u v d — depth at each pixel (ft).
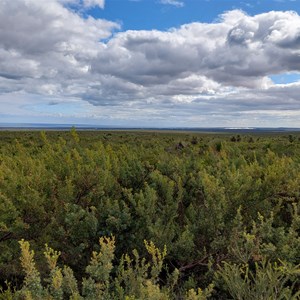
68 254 11.80
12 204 12.35
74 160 18.92
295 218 11.98
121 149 26.76
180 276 11.20
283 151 30.99
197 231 12.70
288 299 8.10
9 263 11.52
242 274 10.62
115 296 8.36
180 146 41.86
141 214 12.62
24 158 20.98
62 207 13.44
